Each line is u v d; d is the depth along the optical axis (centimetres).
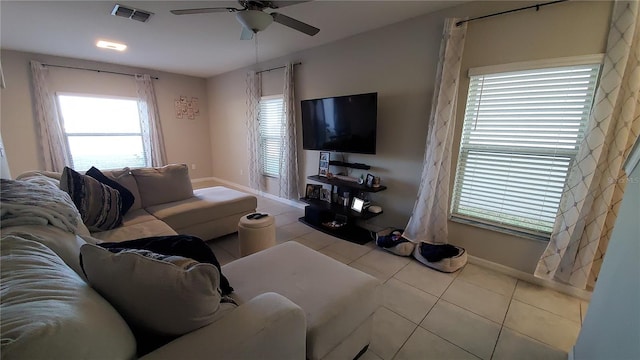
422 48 264
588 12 185
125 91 491
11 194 128
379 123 309
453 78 238
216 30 301
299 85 394
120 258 82
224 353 80
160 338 87
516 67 214
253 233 239
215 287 89
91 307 70
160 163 544
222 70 520
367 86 314
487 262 250
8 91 387
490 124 237
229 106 548
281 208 430
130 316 82
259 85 461
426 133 273
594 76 190
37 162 420
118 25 287
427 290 216
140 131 528
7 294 63
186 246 113
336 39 332
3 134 389
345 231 326
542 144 214
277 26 289
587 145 186
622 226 115
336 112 323
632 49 171
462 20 232
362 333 146
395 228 309
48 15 262
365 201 317
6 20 272
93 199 212
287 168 417
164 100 541
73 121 450
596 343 119
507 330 175
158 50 382
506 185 235
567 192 199
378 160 317
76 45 359
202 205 290
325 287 138
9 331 52
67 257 112
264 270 152
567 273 208
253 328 88
